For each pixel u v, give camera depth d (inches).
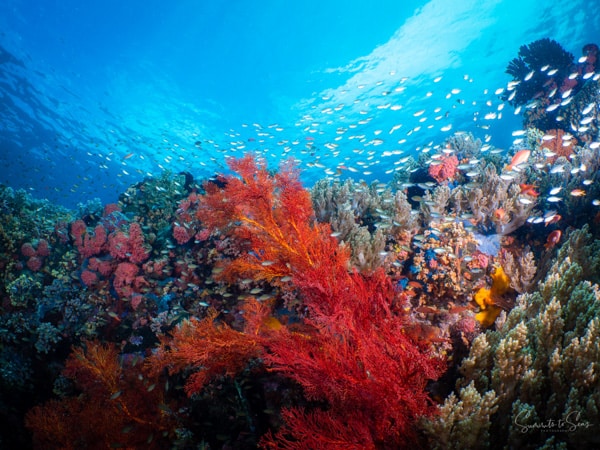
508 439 113.8
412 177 398.6
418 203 358.6
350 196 341.4
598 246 196.5
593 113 426.6
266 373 208.4
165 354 202.1
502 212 261.4
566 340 128.0
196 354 178.4
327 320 150.1
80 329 326.0
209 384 221.9
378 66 1556.3
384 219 283.6
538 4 1231.5
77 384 282.8
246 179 230.7
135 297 324.5
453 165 359.6
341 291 167.2
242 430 208.4
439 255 240.1
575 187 285.4
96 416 220.5
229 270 232.4
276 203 233.1
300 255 198.8
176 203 457.7
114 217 443.2
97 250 377.4
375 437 128.0
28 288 354.9
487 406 116.9
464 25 1344.7
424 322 198.8
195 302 306.3
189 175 519.8
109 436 213.8
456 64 1487.5
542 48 509.7
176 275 346.6
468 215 266.5
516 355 130.4
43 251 403.2
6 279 368.8
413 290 237.5
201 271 329.4
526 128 524.7
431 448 123.0
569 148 399.9
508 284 215.0
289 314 244.2
